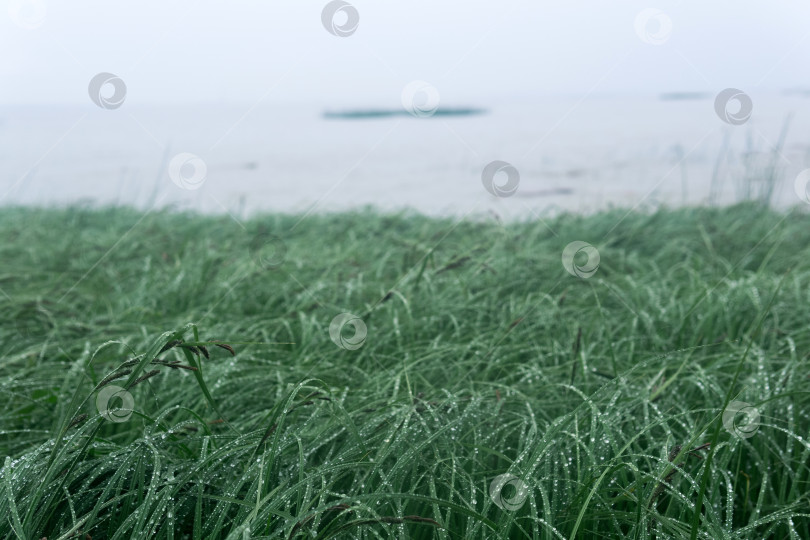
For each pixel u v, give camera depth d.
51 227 5.44
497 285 3.04
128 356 2.08
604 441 1.45
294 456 1.42
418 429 1.47
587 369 1.89
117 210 6.52
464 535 1.27
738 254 3.83
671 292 2.85
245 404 1.89
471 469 1.47
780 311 2.54
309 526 1.15
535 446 1.48
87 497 1.28
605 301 2.79
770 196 5.40
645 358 2.10
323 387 1.55
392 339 2.37
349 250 3.91
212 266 3.31
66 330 2.52
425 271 2.97
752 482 1.59
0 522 1.12
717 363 1.95
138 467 1.27
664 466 1.29
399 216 5.21
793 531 1.25
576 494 1.27
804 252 3.57
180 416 1.67
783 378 1.77
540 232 4.38
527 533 1.30
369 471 1.30
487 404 1.71
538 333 2.43
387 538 1.25
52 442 1.33
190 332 2.30
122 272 3.73
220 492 1.33
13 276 3.29
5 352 2.33
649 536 1.23
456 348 2.11
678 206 5.78
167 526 1.17
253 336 2.32
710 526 1.21
